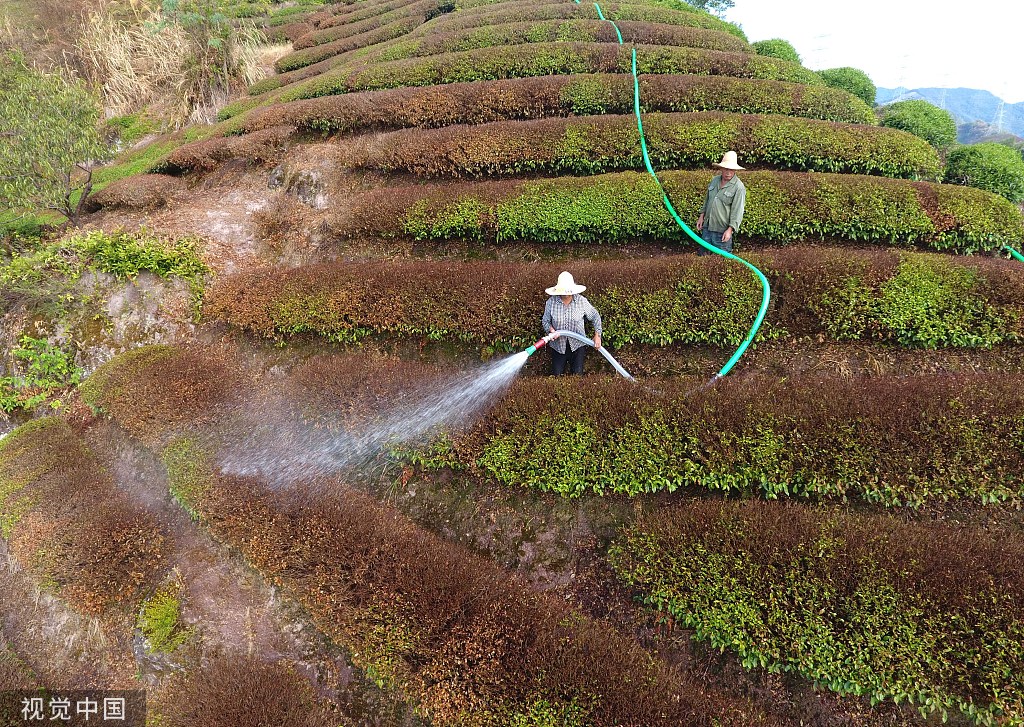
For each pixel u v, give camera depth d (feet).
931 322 26.53
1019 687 15.19
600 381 26.03
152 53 71.56
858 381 24.23
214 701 18.58
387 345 31.86
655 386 25.76
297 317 32.65
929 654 16.06
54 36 69.87
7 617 24.49
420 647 18.39
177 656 20.61
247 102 65.72
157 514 25.61
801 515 19.89
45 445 29.04
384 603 19.51
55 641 23.47
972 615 16.40
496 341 30.09
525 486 23.70
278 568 21.33
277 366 32.35
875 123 46.70
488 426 24.80
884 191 34.42
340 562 20.80
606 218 35.55
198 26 70.79
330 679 19.76
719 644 17.94
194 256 37.76
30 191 41.39
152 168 52.75
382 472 25.31
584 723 16.19
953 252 33.60
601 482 22.63
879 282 27.94
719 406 23.57
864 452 21.15
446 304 31.14
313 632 20.63
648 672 17.22
